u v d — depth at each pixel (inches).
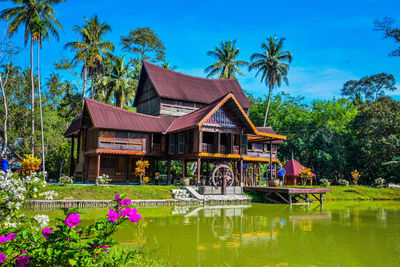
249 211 765.9
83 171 1173.7
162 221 569.0
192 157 1048.2
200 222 565.3
